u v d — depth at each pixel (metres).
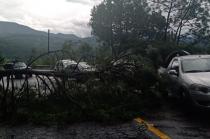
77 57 9.53
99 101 8.64
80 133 6.72
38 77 8.77
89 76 8.97
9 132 6.88
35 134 6.70
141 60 9.55
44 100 8.66
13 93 8.14
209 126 7.10
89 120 7.81
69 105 8.48
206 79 8.02
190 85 8.09
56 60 9.44
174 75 9.47
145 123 7.30
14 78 8.56
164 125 7.20
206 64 9.30
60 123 7.52
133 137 6.32
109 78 9.03
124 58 9.27
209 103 7.66
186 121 7.57
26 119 7.79
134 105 8.57
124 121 7.66
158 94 9.20
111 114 7.89
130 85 9.01
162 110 8.84
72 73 8.95
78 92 8.62
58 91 8.60
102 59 9.36
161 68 11.37
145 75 8.98
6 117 7.84
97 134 6.61
